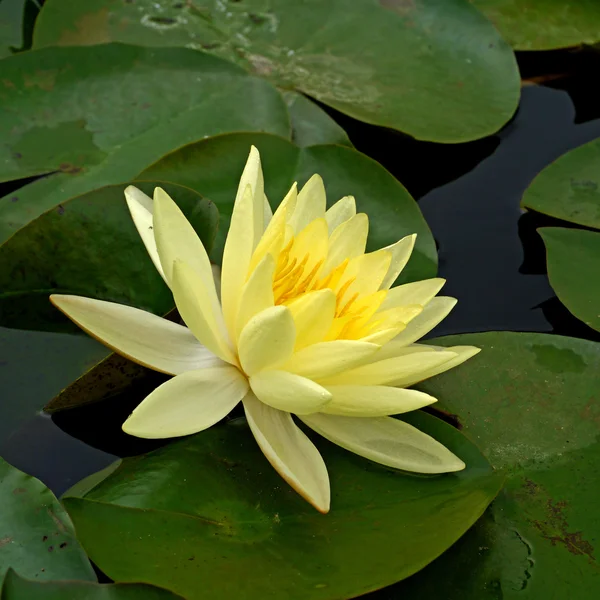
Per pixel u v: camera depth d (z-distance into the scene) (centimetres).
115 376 109
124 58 119
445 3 125
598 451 109
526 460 109
